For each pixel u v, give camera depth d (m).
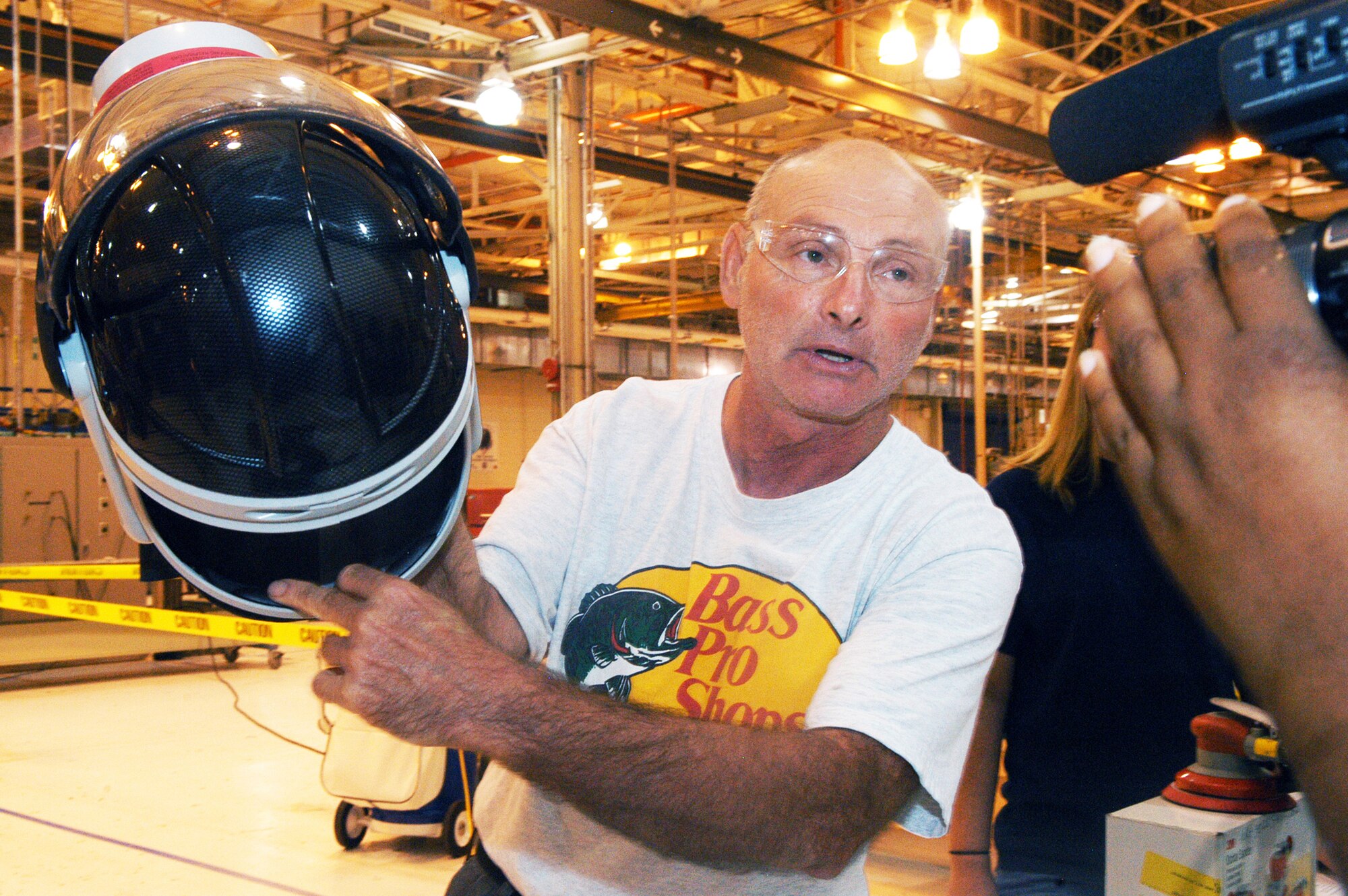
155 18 7.18
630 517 1.11
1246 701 1.43
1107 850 1.14
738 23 7.68
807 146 1.04
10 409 9.38
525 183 11.55
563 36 7.04
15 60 5.91
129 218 0.62
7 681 7.79
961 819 1.54
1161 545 0.29
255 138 0.64
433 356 0.68
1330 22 0.30
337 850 4.20
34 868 3.96
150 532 0.68
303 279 0.62
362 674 0.69
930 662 0.87
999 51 8.20
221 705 6.92
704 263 15.25
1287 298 0.28
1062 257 13.74
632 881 0.98
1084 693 1.45
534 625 1.03
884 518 0.99
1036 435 12.39
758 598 1.01
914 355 1.00
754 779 0.75
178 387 0.61
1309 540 0.26
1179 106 0.36
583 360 7.22
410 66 6.93
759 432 1.05
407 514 0.73
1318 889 1.33
